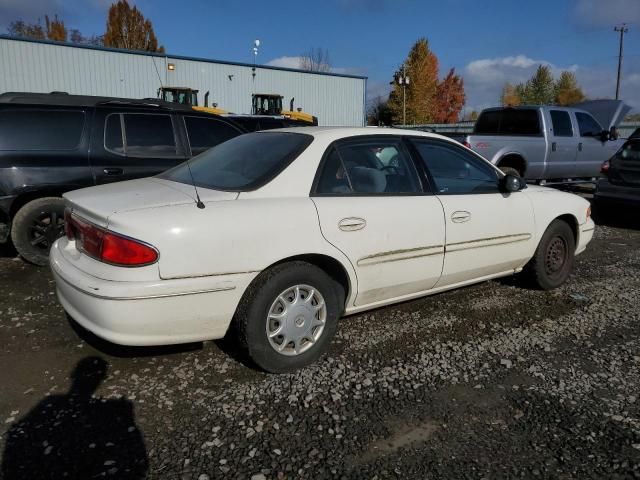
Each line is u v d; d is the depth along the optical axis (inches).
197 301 115.8
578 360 142.2
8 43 900.0
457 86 2576.3
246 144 154.9
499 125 439.5
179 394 120.7
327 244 131.8
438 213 154.6
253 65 1167.0
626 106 592.1
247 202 124.0
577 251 207.2
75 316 122.0
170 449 101.2
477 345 150.3
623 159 342.6
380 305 152.5
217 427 108.5
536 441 106.3
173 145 237.5
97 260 116.3
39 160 207.3
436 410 116.6
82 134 216.4
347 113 1331.2
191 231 113.3
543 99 2667.3
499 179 180.4
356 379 129.3
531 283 197.3
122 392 121.1
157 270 110.8
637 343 153.7
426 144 163.2
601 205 353.7
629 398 122.8
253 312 122.6
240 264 119.1
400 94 2268.7
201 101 1115.3
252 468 96.4
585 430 110.1
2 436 104.0
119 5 1788.9
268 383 126.3
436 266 157.1
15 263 221.0
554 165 417.4
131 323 111.0
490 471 97.2
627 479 95.8
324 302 134.6
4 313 165.5
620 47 1942.7
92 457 98.3
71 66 959.0
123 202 120.4
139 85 1033.5
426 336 155.8
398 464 98.6
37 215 211.2
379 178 147.8
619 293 199.5
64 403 116.1
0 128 203.8
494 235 171.3
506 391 125.3
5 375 127.5
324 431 108.0
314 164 136.5
